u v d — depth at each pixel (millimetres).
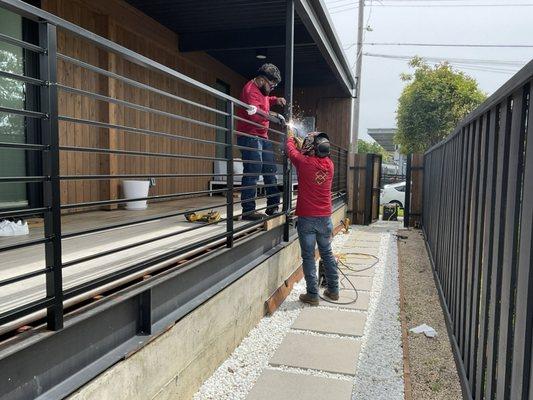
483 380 2344
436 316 4344
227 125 3270
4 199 3982
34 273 1534
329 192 4547
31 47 1509
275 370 3133
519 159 1772
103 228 1908
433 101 17750
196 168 7531
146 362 2178
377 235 9273
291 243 4996
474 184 2811
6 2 1359
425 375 3148
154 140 6234
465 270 3021
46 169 1615
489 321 2203
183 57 7023
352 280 5578
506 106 2000
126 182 5270
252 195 4434
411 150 18797
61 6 4523
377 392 2875
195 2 5523
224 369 3098
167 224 4082
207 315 2881
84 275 2234
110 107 5156
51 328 1626
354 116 16750
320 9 5559
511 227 1840
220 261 3197
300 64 8609
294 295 4844
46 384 1631
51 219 1612
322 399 2766
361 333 3818
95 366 1864
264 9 5762
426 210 8320
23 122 4137
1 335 1530
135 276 2232
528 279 1561
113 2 5230
